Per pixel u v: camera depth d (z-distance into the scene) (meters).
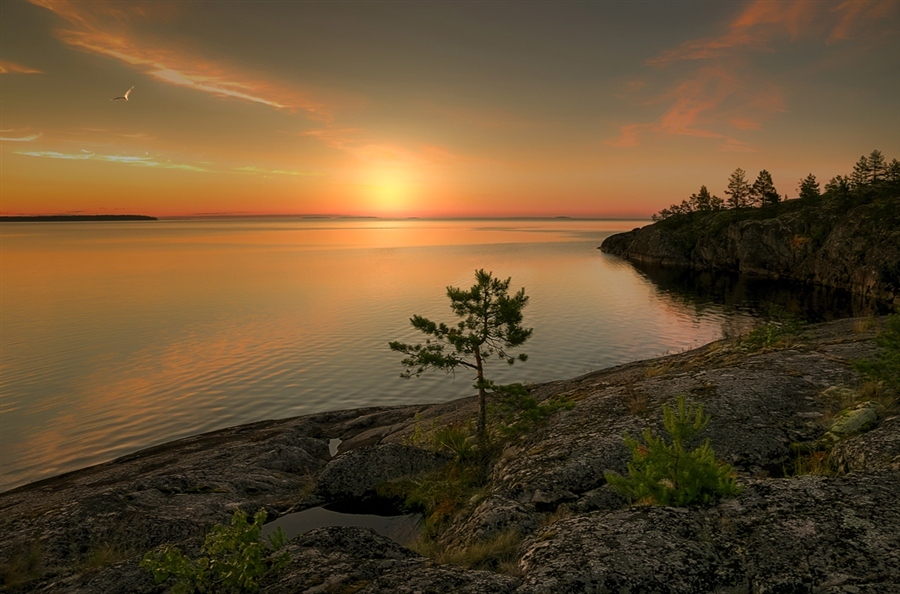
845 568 5.50
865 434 9.90
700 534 6.64
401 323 58.53
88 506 12.47
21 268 125.44
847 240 95.06
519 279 100.44
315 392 36.84
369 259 149.25
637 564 6.02
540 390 27.27
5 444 28.47
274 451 20.39
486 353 17.91
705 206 183.88
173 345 50.25
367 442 23.75
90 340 52.59
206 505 13.73
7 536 10.96
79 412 33.22
